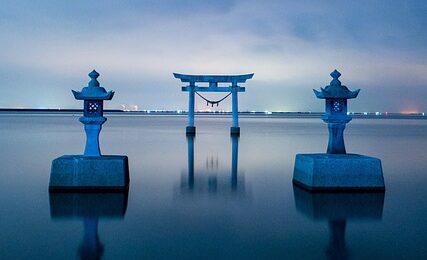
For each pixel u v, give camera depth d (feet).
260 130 136.67
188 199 30.19
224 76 101.76
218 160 52.90
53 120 235.40
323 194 31.35
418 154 61.52
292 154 60.08
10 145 72.08
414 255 19.20
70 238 21.26
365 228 23.30
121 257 18.76
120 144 75.20
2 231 22.30
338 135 34.35
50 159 52.65
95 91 31.81
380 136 107.96
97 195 30.63
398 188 34.40
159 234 22.06
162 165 47.91
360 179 31.83
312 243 20.79
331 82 33.86
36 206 27.45
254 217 25.46
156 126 162.30
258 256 19.03
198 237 21.58
